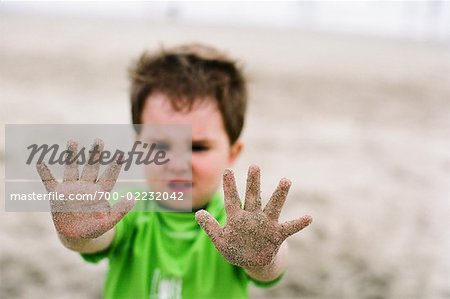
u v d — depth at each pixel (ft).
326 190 21.66
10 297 12.25
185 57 7.20
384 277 14.29
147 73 6.79
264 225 4.36
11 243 14.93
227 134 6.64
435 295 13.55
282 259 5.52
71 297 12.51
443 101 51.26
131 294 6.16
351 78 64.08
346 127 36.06
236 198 4.43
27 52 64.28
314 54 93.56
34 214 16.98
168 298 6.07
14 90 40.24
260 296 12.82
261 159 26.02
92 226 4.52
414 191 22.56
